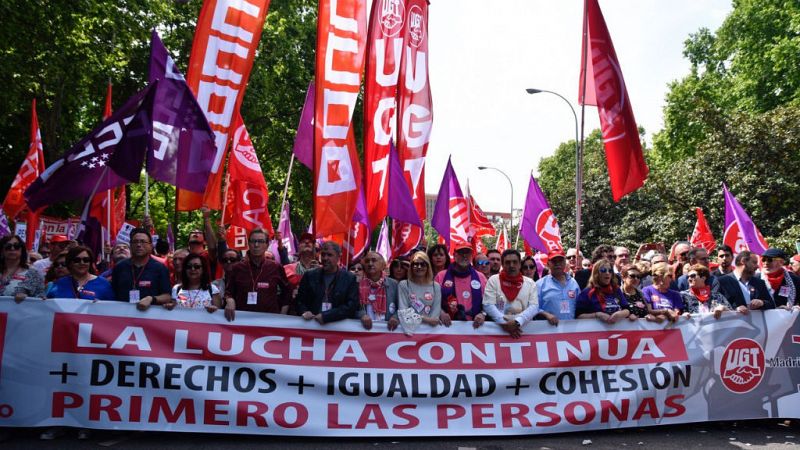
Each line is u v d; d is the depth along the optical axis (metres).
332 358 6.34
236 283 6.52
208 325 6.21
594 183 38.16
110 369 5.94
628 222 33.97
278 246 12.30
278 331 6.32
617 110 9.36
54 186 7.01
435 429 6.29
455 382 6.46
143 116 6.93
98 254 9.49
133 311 6.09
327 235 7.57
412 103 9.42
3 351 5.82
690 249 9.34
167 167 6.96
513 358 6.63
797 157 23.62
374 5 8.55
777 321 7.11
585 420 6.53
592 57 9.55
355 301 6.48
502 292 6.88
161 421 5.94
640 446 6.12
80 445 5.70
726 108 36.31
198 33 7.90
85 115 27.19
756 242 11.35
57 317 5.95
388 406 6.30
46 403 5.83
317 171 7.56
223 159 7.98
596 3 9.50
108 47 20.27
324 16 7.69
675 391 6.78
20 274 6.47
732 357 6.95
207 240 7.64
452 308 7.06
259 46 25.77
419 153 9.47
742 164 24.50
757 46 33.19
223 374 6.11
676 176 27.55
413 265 6.64
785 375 7.02
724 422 7.10
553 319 6.78
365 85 8.57
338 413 6.19
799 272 8.88
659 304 7.21
